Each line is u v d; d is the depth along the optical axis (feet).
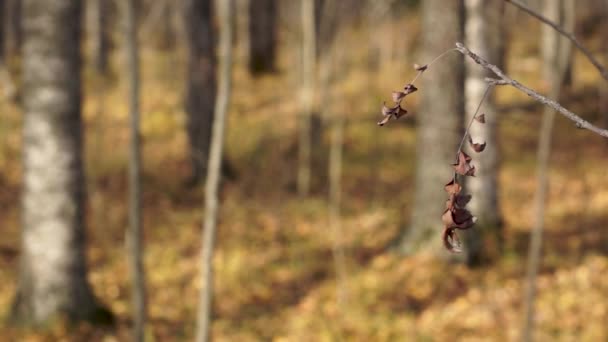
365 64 80.79
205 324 20.66
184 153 59.16
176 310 32.99
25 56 27.55
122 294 34.04
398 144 60.59
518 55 82.99
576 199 47.34
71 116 27.94
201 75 52.80
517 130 62.13
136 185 20.77
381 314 32.09
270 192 51.37
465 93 36.09
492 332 30.14
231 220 45.27
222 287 35.65
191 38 53.26
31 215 28.50
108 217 45.19
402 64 85.35
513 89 70.85
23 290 28.99
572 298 32.65
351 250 39.73
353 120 64.18
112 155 58.13
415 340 29.86
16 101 69.87
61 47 27.17
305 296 34.40
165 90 75.92
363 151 58.75
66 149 28.04
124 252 39.63
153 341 29.86
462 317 31.63
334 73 65.36
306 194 50.24
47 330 28.25
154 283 35.78
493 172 38.32
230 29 19.97
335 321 31.73
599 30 83.97
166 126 65.67
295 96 70.49
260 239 41.96
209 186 20.40
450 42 35.17
